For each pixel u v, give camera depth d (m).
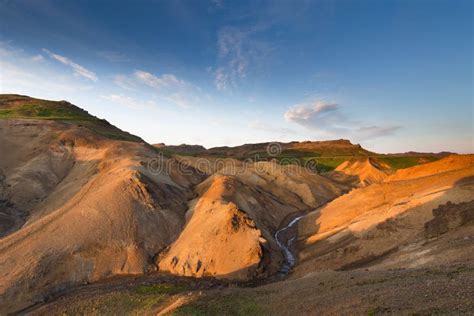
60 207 61.00
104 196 57.81
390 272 29.08
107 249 49.06
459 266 25.77
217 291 32.94
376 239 45.81
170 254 51.62
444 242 35.62
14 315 36.72
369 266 39.78
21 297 38.88
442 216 42.47
